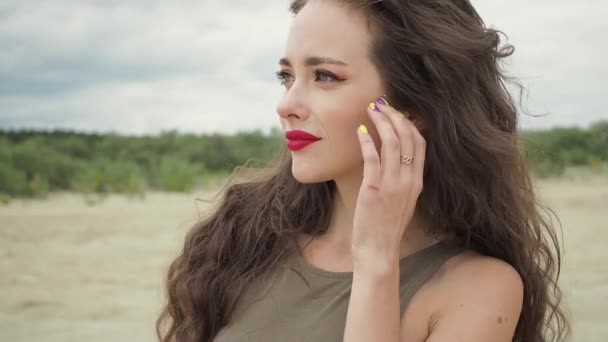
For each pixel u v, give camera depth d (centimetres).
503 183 206
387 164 183
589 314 619
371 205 182
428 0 199
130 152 2608
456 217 204
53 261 958
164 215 1431
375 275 179
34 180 1877
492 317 185
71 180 2036
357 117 192
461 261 197
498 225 205
